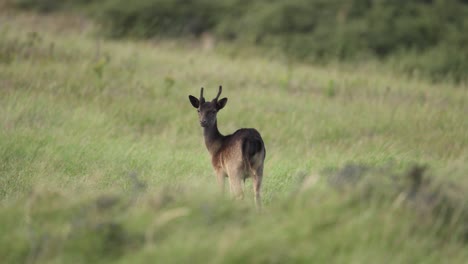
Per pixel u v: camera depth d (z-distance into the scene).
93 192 33.47
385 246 23.88
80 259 23.31
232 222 25.58
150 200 27.39
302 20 114.38
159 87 65.06
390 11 117.44
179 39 103.06
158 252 22.92
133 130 53.53
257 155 34.19
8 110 51.91
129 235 24.45
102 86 62.09
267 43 104.62
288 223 24.98
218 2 124.00
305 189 28.06
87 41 85.94
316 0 120.88
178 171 42.19
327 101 66.12
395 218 25.31
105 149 46.50
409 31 112.19
